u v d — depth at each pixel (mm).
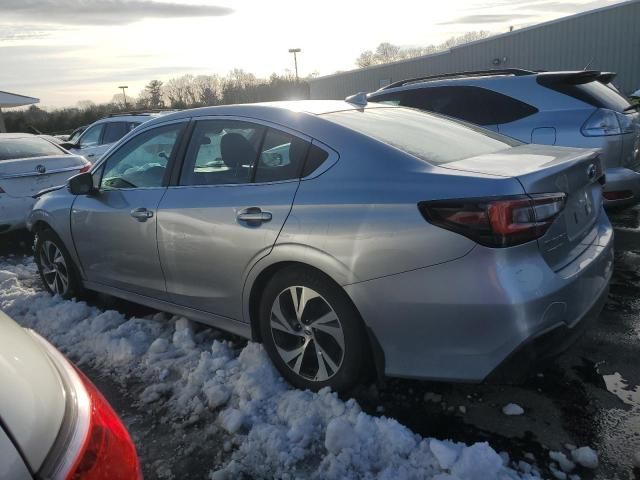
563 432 2545
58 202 4367
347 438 2463
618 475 2268
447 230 2340
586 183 2836
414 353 2520
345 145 2773
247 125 3172
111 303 4512
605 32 20219
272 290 2947
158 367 3359
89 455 1339
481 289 2295
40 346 1730
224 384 3049
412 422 2672
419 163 2598
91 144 10805
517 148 3201
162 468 2510
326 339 2826
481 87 5797
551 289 2355
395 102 6512
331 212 2641
